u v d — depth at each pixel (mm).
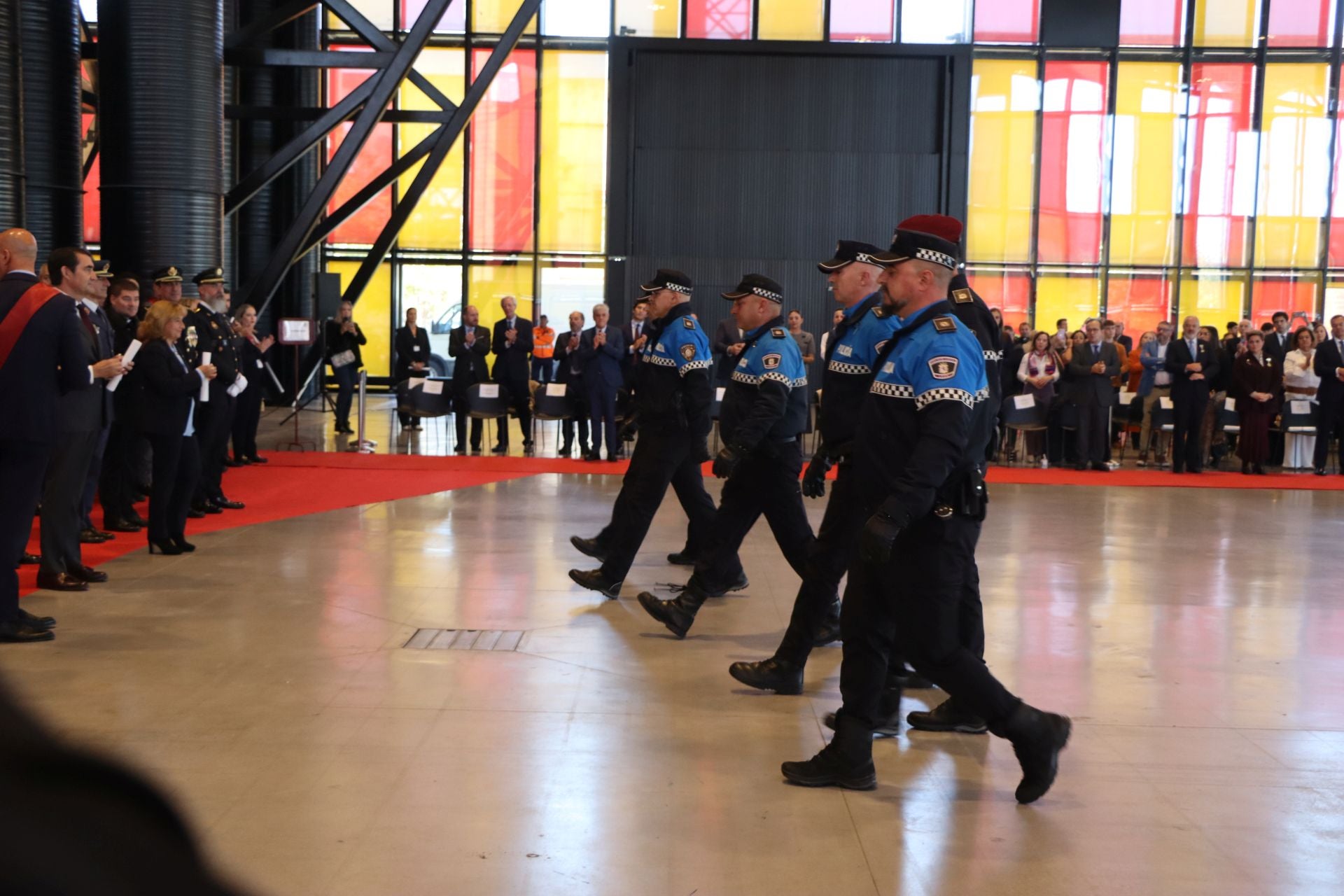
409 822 3508
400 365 16000
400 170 16391
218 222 12562
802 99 21000
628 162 21062
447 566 7457
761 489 5621
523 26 16328
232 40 13898
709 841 3430
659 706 4730
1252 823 3648
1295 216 21250
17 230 5500
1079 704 4879
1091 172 21375
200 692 4742
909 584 3613
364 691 4809
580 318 13930
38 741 397
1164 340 15211
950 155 20984
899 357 3709
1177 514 10773
